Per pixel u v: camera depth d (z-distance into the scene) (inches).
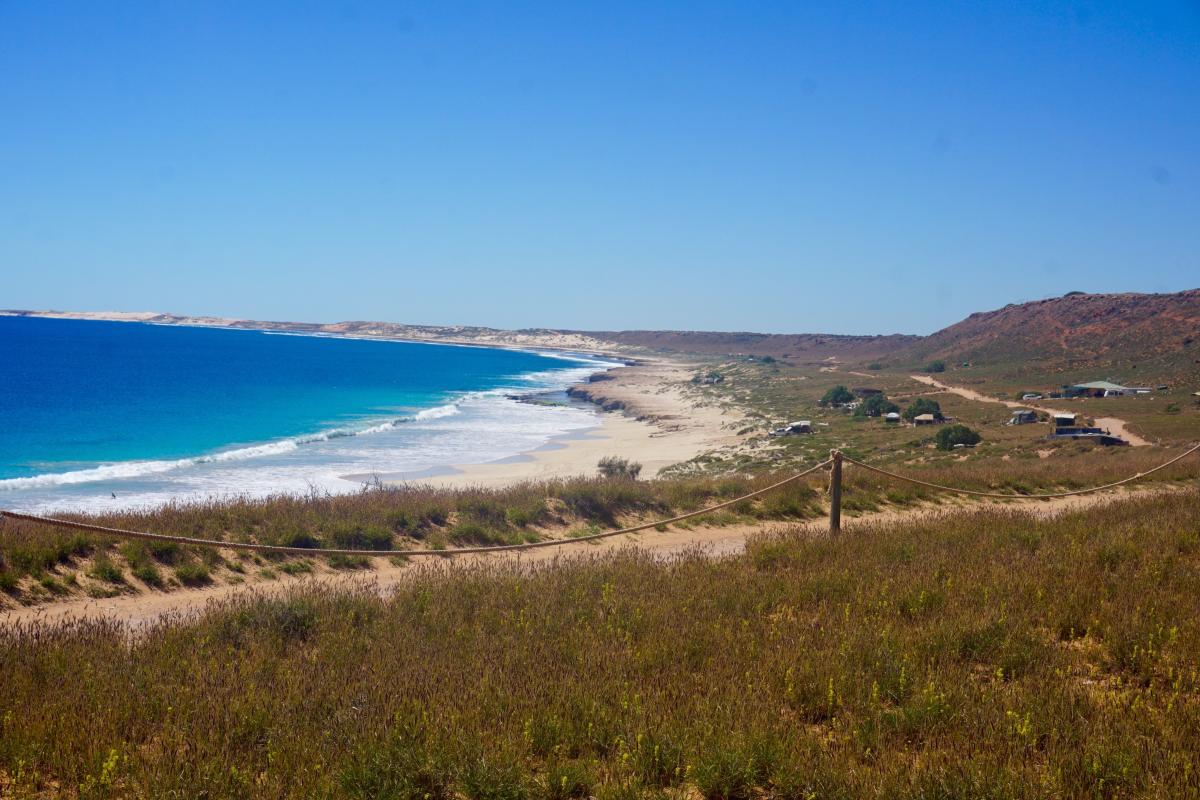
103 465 1722.4
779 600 346.3
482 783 189.2
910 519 573.3
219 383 4544.8
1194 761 188.9
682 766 200.5
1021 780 181.8
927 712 223.0
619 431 2915.8
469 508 588.7
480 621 319.3
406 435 2506.2
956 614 307.7
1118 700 226.5
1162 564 370.6
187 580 425.7
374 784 190.5
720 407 3956.7
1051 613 308.2
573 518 604.4
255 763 205.3
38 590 390.9
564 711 227.3
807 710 236.7
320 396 4042.8
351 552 352.8
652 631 299.9
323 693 243.4
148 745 220.4
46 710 228.8
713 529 593.3
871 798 181.0
